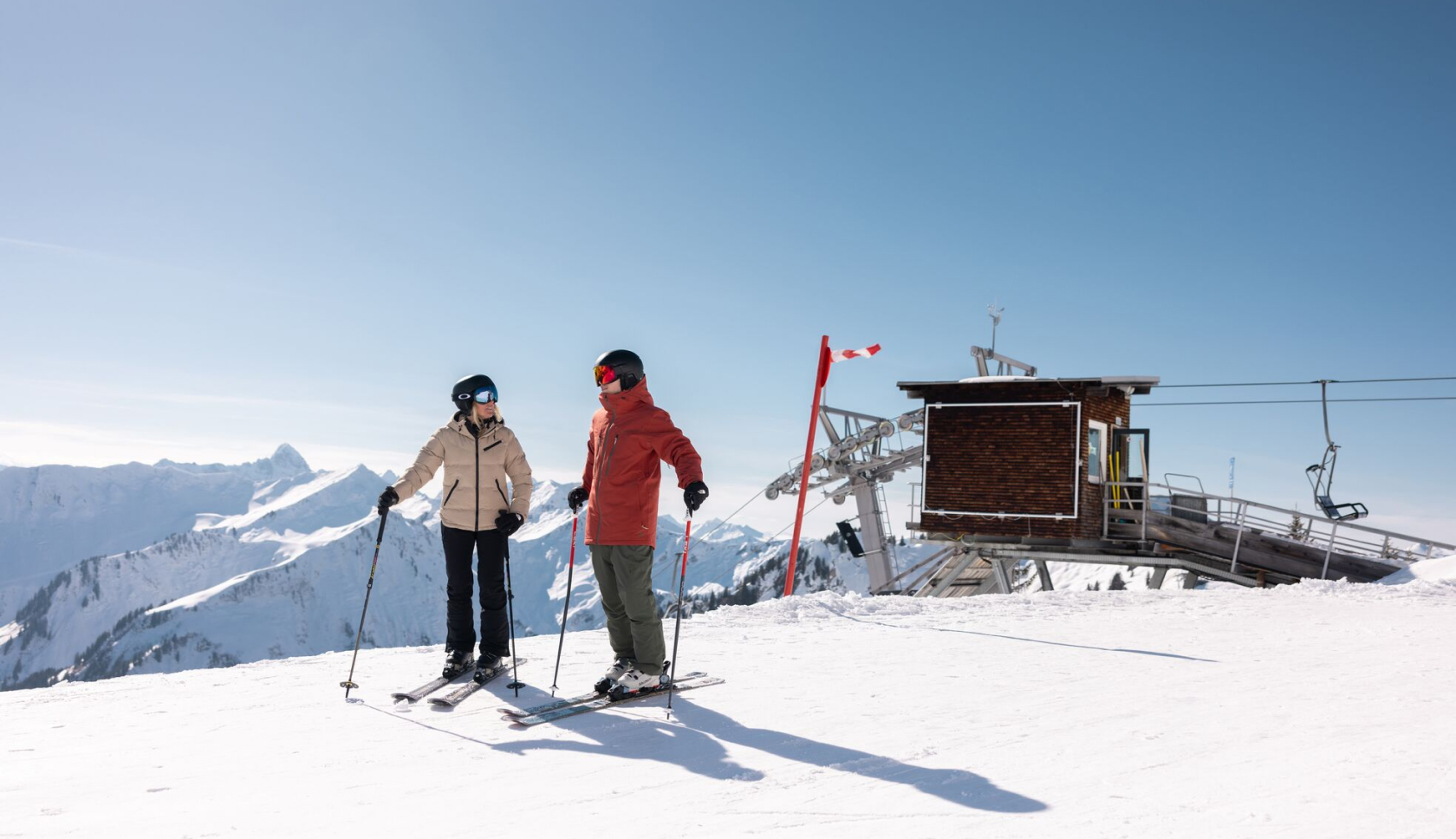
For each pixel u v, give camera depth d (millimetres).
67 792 3330
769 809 3100
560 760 3828
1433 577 15445
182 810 3111
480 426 5863
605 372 5184
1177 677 5812
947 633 8125
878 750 3955
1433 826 2574
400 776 3586
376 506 5695
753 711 4820
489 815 3062
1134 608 10203
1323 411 20047
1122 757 3725
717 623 8531
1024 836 2703
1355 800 2863
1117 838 2627
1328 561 18344
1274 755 3633
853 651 6961
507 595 5895
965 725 4434
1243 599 11055
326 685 5574
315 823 2961
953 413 21922
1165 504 21500
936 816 2971
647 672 5152
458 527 5797
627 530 5180
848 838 2750
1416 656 6562
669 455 5168
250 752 3967
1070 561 20625
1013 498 20984
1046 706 4902
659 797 3275
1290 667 6168
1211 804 2936
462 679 5695
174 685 5566
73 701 5082
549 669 6066
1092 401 21047
